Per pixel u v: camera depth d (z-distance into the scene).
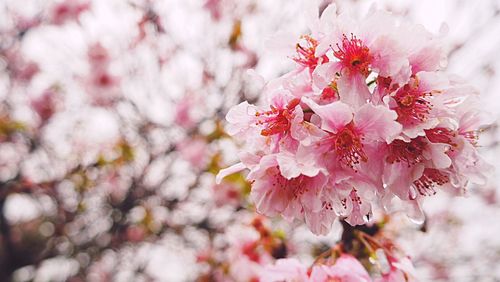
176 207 5.89
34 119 6.44
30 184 6.09
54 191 6.16
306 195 1.47
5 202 6.64
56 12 5.83
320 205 1.45
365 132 1.40
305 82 1.51
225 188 5.32
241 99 5.25
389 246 2.01
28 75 6.54
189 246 6.15
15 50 6.61
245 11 5.16
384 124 1.34
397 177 1.43
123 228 6.23
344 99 1.41
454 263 6.14
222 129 5.10
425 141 1.42
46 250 6.63
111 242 6.27
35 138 6.30
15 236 7.26
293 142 1.44
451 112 1.40
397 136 1.35
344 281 1.79
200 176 5.74
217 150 5.32
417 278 1.88
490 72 4.46
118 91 5.89
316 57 1.49
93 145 6.38
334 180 1.42
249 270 3.69
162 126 5.84
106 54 5.86
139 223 6.04
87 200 6.23
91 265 6.98
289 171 1.36
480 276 5.72
